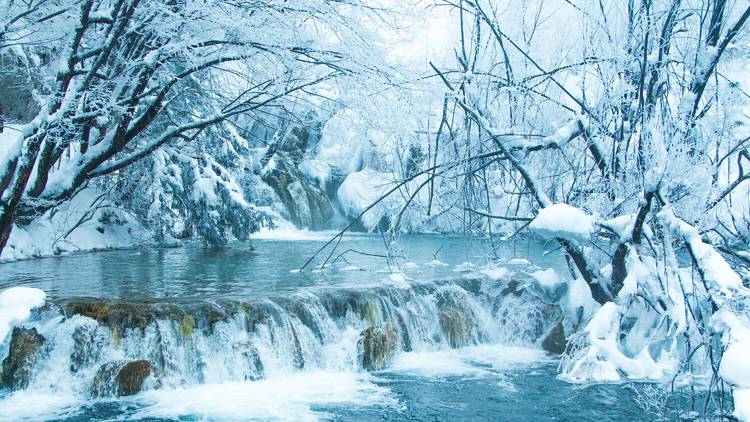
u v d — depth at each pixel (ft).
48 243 51.29
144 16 26.43
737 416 16.98
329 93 32.01
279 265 46.50
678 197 25.25
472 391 26.76
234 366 26.78
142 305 26.53
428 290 35.94
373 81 28.27
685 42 28.60
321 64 28.60
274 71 29.48
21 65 37.42
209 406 23.75
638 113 27.09
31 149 25.07
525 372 29.71
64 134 26.18
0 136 45.85
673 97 29.04
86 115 25.64
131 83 27.22
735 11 28.17
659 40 27.48
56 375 24.22
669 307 25.89
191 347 26.22
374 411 24.12
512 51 34.50
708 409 23.30
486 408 24.70
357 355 29.45
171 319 26.07
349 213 103.71
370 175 39.42
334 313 31.09
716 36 27.07
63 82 25.39
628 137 27.55
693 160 24.17
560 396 25.91
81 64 27.99
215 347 26.76
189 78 32.45
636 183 26.84
